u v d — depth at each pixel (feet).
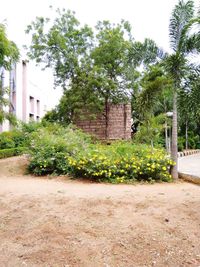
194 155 67.67
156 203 15.65
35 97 105.60
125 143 36.24
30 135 41.24
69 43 65.92
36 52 65.57
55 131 41.50
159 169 27.25
